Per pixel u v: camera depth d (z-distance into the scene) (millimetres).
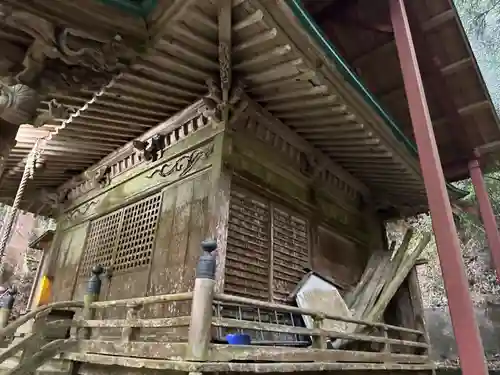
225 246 5754
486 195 9133
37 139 7969
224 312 5500
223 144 6219
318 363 4605
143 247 7039
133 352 4293
